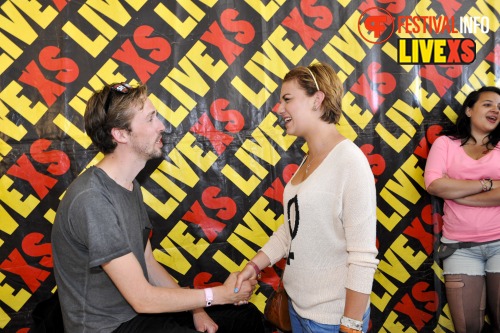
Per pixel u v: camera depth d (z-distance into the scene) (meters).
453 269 2.27
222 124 2.30
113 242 1.38
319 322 1.45
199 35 2.26
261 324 1.88
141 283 1.41
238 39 2.29
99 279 1.46
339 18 2.35
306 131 1.51
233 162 2.32
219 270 2.33
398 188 2.43
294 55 2.32
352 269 1.33
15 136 2.16
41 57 2.16
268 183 2.34
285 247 1.77
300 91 1.49
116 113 1.48
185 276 2.31
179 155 2.28
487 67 2.44
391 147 2.41
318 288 1.45
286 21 2.31
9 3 2.13
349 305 1.32
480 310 2.27
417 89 2.41
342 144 1.43
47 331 1.66
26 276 2.20
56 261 1.51
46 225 2.20
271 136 2.33
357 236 1.33
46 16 2.16
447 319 2.46
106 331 1.47
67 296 1.50
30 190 2.18
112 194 1.48
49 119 2.18
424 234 2.43
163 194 2.28
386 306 2.45
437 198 2.43
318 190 1.41
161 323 1.52
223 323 1.80
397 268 2.44
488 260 2.23
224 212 2.32
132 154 1.54
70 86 2.19
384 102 2.40
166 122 2.26
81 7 2.18
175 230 2.29
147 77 2.24
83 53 2.19
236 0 2.28
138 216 1.63
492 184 2.15
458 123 2.30
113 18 2.20
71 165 2.20
